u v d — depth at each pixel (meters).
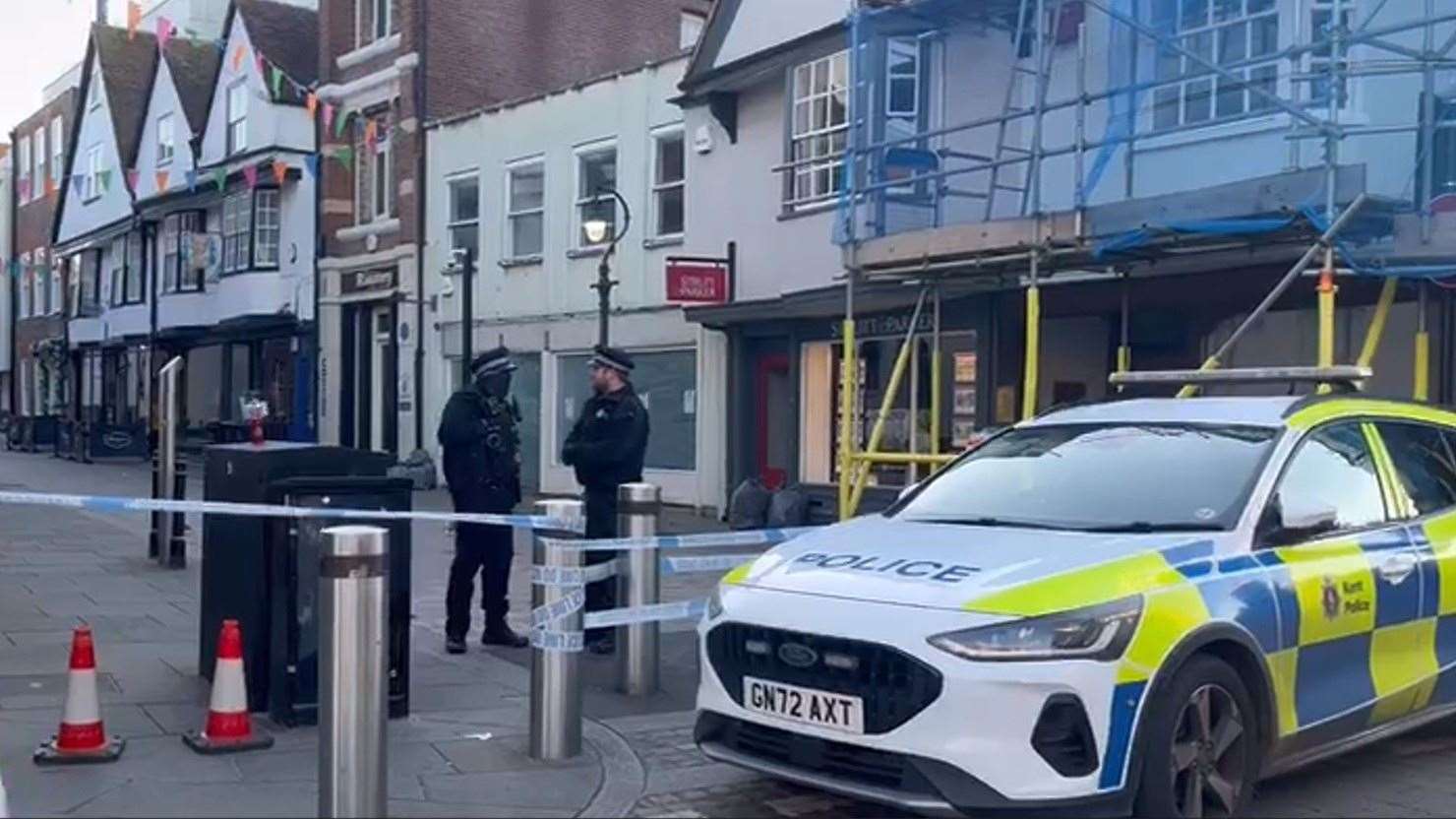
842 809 6.18
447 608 9.61
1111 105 12.42
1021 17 12.33
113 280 38.81
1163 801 5.37
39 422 36.97
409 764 6.73
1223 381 7.57
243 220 30.44
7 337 51.97
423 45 24.97
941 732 5.20
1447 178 10.69
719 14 18.47
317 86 28.44
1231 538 5.93
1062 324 14.16
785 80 17.14
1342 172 9.21
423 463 23.14
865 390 16.67
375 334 27.19
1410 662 6.67
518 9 26.14
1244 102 11.69
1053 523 6.31
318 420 27.73
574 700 6.91
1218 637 5.58
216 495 7.98
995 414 14.48
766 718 5.73
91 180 39.97
